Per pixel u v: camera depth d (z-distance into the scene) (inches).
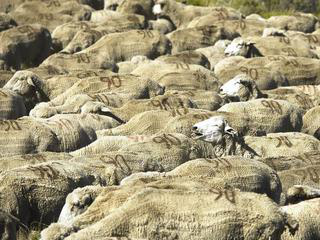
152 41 1849.2
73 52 1911.9
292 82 1707.7
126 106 1392.7
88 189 992.9
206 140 1237.7
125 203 901.2
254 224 902.4
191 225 895.7
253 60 1729.8
